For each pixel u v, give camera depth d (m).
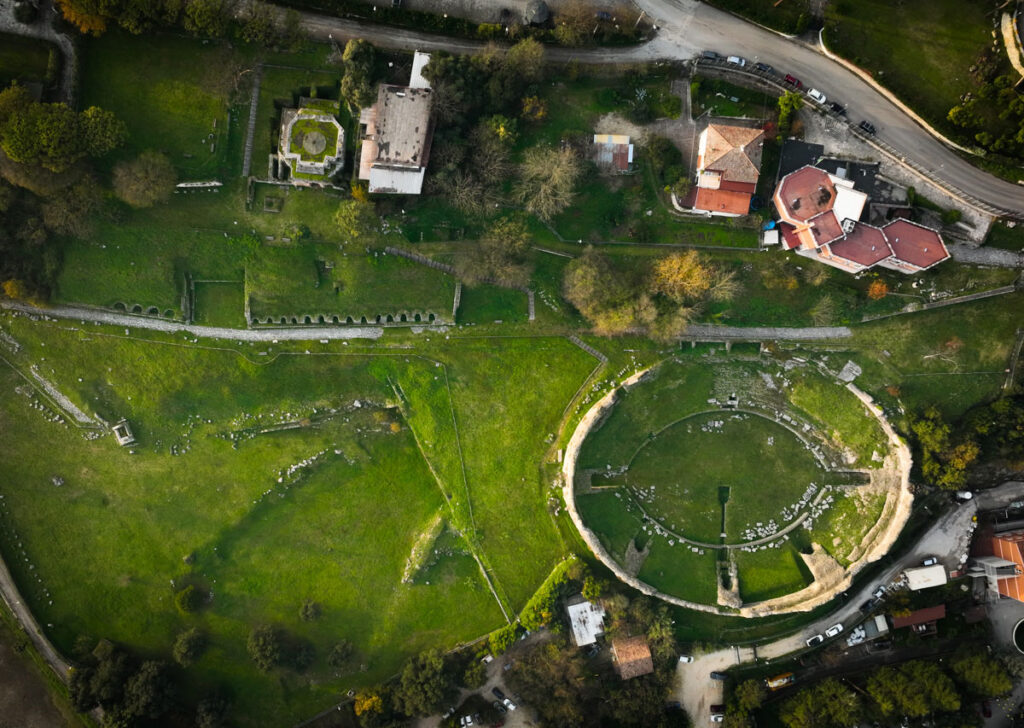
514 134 51.66
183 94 51.88
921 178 53.94
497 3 52.88
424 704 52.75
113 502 55.22
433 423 55.94
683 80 53.91
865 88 53.72
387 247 54.28
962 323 55.22
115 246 53.12
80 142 48.09
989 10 52.25
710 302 55.41
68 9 47.66
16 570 54.56
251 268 54.12
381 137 49.50
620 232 54.88
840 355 55.97
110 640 54.69
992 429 52.84
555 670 54.06
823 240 51.12
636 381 55.31
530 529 55.94
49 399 54.84
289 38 50.72
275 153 52.72
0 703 53.91
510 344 55.81
